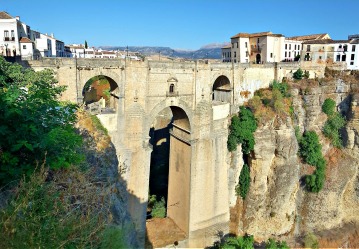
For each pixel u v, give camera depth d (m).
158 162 70.06
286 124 61.66
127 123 43.97
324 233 65.38
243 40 95.06
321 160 66.62
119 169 41.47
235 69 59.19
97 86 67.38
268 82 69.12
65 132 18.95
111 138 42.66
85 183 21.41
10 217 12.44
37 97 19.14
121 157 43.69
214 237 55.88
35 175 15.29
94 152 34.06
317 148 66.56
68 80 38.34
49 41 85.31
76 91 39.06
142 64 43.88
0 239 11.86
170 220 55.97
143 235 47.12
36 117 18.11
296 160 63.28
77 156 19.83
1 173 16.16
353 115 70.44
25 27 73.38
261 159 59.34
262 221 61.22
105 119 41.78
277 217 61.97
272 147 59.56
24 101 18.25
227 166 57.56
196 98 51.19
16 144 16.36
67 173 19.95
